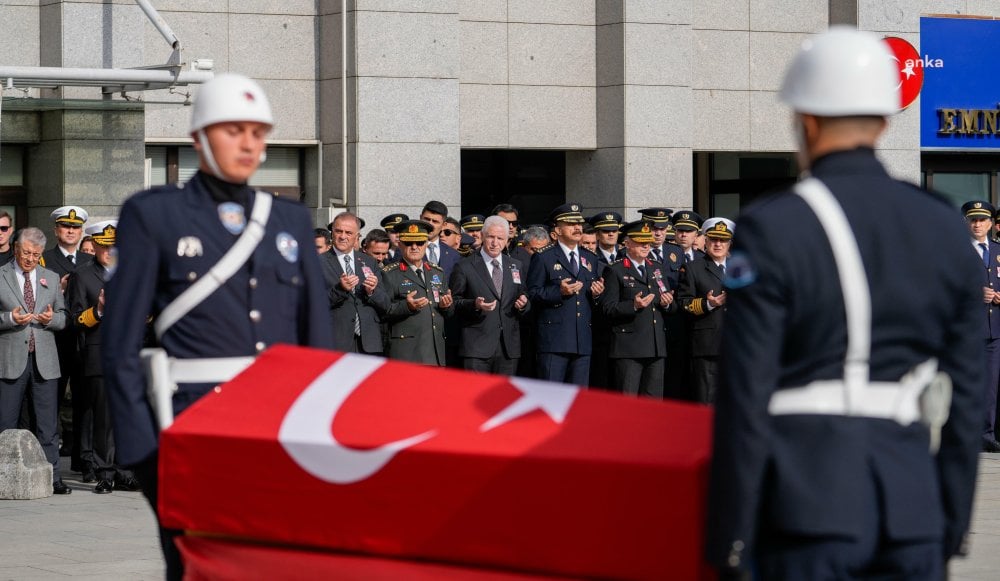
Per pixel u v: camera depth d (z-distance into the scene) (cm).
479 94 1888
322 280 542
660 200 1909
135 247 514
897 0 2014
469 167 1967
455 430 415
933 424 369
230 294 518
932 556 362
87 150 1622
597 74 1922
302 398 448
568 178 1953
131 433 498
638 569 378
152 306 524
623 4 1894
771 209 361
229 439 433
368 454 411
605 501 380
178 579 488
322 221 1697
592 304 1330
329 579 420
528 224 1986
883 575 362
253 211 528
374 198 1770
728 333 356
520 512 391
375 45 1766
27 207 1662
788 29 2014
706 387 1312
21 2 1648
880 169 372
